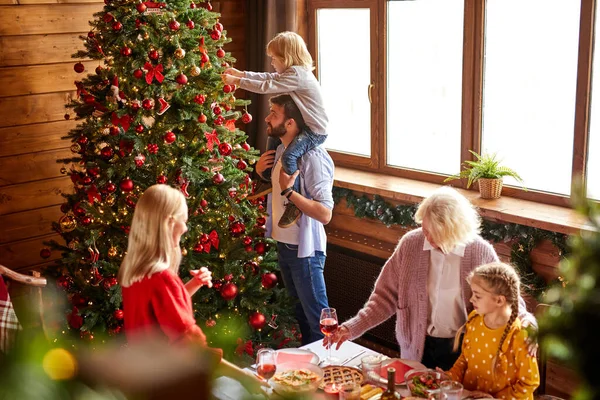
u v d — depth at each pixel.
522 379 2.32
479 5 3.58
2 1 3.58
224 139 3.36
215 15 3.38
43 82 3.78
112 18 3.08
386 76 4.12
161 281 2.12
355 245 4.21
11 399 0.43
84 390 0.44
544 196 3.51
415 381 2.25
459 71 3.79
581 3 3.18
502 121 3.66
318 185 3.43
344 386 2.14
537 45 3.43
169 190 2.20
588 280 0.54
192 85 3.26
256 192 4.08
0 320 2.50
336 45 4.40
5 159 3.72
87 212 3.17
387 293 2.85
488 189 3.59
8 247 3.80
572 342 0.53
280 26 4.33
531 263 3.36
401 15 3.99
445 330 2.73
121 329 3.30
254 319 3.39
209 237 3.31
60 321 3.13
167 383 0.48
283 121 3.40
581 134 3.29
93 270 3.15
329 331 2.62
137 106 3.09
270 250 3.62
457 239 2.59
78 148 3.29
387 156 4.27
